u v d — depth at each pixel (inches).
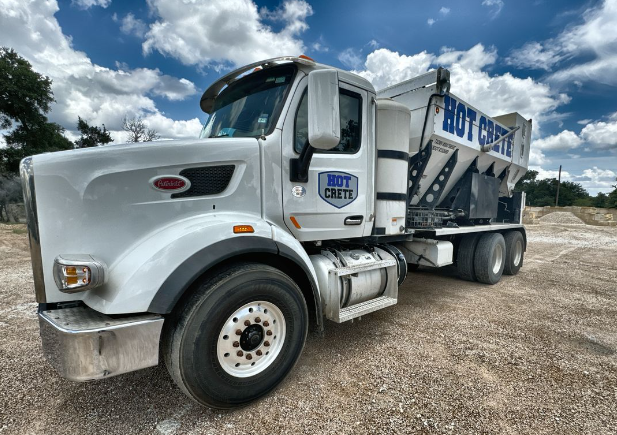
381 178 145.3
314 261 126.2
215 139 96.9
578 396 97.9
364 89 132.1
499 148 243.8
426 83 178.1
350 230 131.3
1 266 291.9
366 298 135.5
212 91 143.7
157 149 87.5
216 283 84.4
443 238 216.1
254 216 102.4
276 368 95.6
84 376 69.7
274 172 106.3
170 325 83.7
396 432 81.6
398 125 146.3
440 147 188.5
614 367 116.0
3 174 847.7
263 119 112.0
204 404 84.8
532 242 532.1
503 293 212.1
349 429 82.7
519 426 84.4
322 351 125.3
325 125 90.4
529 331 147.2
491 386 102.3
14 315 164.9
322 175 118.5
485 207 236.2
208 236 86.1
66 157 79.4
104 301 77.0
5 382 103.8
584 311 177.6
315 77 91.0
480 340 136.5
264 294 92.0
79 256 78.1
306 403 93.4
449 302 189.9
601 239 574.2
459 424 84.7
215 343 83.5
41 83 916.0
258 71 123.0
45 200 77.9
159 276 78.3
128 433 81.5
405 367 113.3
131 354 74.3
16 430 82.2
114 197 82.4
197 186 93.2
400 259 156.9
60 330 70.1
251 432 81.8
